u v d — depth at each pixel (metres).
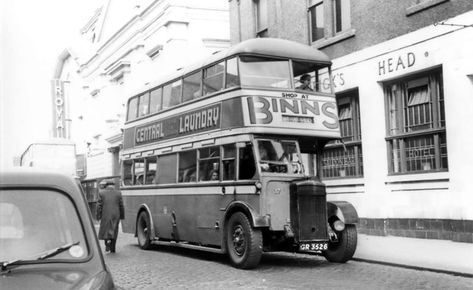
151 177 14.27
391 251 11.17
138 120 15.37
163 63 27.38
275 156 10.32
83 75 42.41
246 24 20.41
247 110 10.28
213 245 11.70
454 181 11.87
